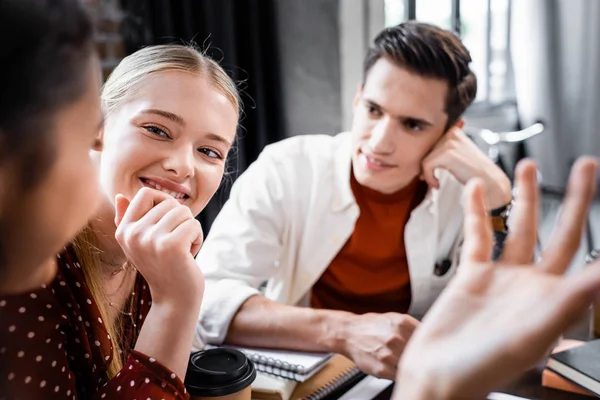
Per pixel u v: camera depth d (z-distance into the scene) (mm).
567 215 436
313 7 2303
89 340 694
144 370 635
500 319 398
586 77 3748
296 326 974
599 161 439
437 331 411
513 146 3770
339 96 2381
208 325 1022
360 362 910
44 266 391
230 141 790
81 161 362
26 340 577
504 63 3770
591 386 859
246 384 757
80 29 349
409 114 1112
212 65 785
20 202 344
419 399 395
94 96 364
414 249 1285
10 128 323
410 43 1092
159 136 726
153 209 666
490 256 447
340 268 1321
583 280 380
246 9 2213
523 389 896
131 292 815
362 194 1296
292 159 1342
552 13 3611
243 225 1243
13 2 317
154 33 2072
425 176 1222
